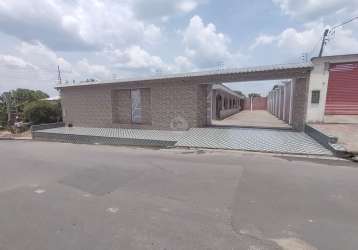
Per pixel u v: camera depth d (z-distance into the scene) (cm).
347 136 795
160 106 1299
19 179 562
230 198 404
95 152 868
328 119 1034
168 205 384
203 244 275
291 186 453
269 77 1077
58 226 329
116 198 421
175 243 278
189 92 1218
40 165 698
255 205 375
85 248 274
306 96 1028
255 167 591
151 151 856
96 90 1521
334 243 271
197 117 1229
